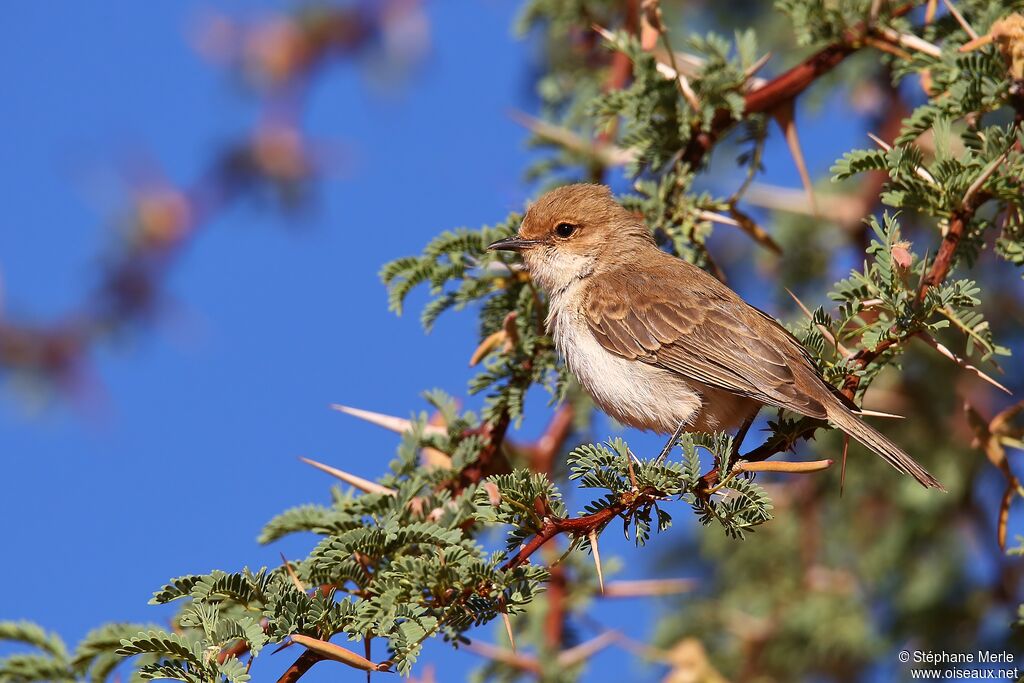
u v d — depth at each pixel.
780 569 13.38
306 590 7.98
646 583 11.52
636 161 11.37
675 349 11.07
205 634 7.44
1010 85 9.16
